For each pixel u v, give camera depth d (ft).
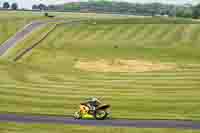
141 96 164.25
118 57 319.47
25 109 133.69
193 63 297.74
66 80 211.00
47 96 160.97
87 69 265.13
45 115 124.16
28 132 102.32
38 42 397.80
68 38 440.04
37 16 629.51
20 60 304.09
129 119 119.03
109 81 210.79
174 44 414.21
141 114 127.54
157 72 250.37
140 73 246.47
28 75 220.64
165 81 211.20
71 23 534.37
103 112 119.55
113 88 186.29
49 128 106.52
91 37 451.94
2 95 159.74
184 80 214.69
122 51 350.64
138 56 326.44
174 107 140.87
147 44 409.08
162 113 129.90
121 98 158.71
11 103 144.56
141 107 140.46
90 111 119.55
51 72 238.07
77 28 493.77
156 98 159.22
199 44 414.00
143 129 106.01
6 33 438.81
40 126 108.58
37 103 145.69
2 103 143.95
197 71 253.65
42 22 536.42
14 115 123.24
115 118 120.37
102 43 407.44
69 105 143.02
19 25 490.90
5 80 199.72
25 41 397.80
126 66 278.87
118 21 568.82
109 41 426.51
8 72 224.53
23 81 200.95
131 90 180.86
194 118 121.70
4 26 474.08
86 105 120.47
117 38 447.01
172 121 116.88
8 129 105.19
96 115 119.14
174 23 538.88
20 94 163.43
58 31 469.57
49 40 417.08
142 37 452.35
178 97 162.30
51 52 341.62
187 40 435.53
